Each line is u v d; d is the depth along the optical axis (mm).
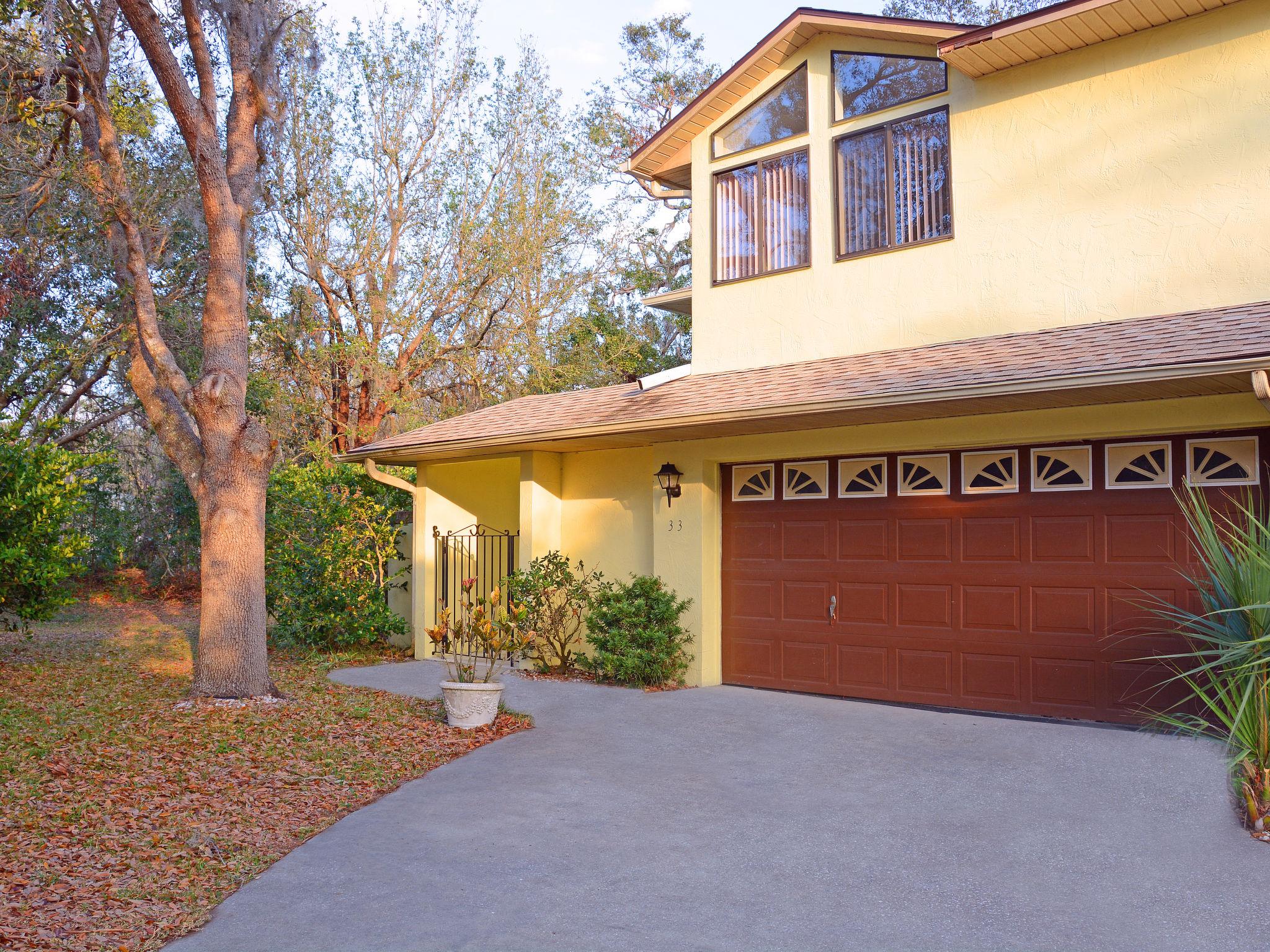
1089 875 5367
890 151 11109
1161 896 5031
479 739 8883
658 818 6605
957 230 10469
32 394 22406
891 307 10922
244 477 10352
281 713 9578
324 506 14602
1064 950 4504
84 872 5520
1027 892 5168
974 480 9539
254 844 6125
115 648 15148
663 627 11312
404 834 6324
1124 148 9422
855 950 4574
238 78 10883
